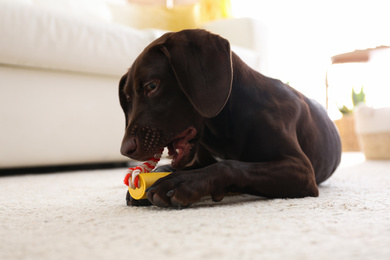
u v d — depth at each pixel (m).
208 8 5.08
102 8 4.26
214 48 1.31
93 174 2.75
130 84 1.37
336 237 0.78
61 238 0.82
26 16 2.62
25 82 2.76
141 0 5.04
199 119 1.37
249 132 1.43
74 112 2.96
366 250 0.69
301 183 1.32
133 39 3.04
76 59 2.82
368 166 3.26
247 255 0.66
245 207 1.14
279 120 1.43
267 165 1.28
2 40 2.54
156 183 1.14
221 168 1.19
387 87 5.84
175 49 1.30
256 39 3.95
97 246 0.74
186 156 1.37
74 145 2.98
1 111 2.68
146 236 0.81
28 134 2.79
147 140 1.26
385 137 4.09
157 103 1.30
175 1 5.22
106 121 3.12
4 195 1.64
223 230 0.84
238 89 1.45
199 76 1.29
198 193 1.13
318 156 1.70
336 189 1.71
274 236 0.79
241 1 6.61
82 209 1.22
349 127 6.16
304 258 0.65
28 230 0.92
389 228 0.86
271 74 4.16
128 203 1.28
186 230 0.85
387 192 1.54
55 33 2.72
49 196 1.59
